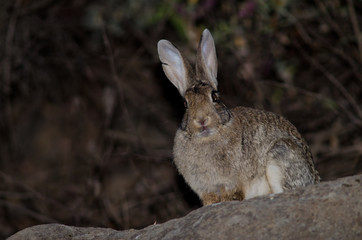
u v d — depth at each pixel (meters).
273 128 8.41
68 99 16.09
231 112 8.37
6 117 15.66
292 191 6.36
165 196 12.91
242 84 13.35
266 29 13.16
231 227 6.07
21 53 15.29
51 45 15.55
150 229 6.83
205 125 7.84
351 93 13.69
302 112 13.61
